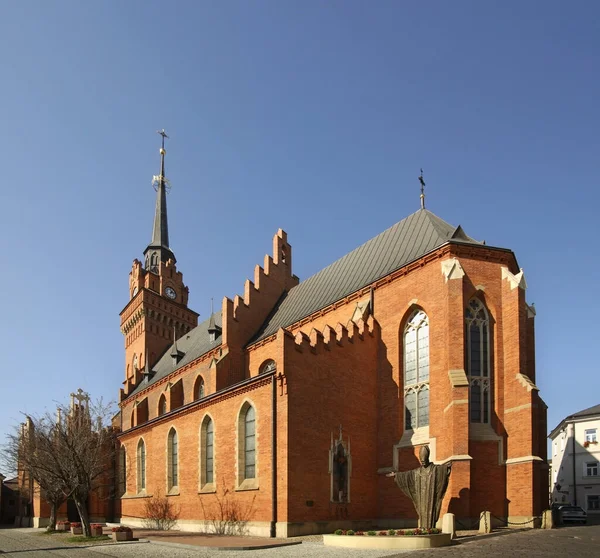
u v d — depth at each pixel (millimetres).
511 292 36438
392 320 40031
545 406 39781
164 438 49000
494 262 37875
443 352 35531
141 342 84750
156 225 95062
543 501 34469
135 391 77438
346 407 37531
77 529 46094
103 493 60625
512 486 33375
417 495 28969
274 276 61281
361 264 48844
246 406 38281
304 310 50938
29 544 36812
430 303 37281
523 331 35938
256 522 34781
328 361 37188
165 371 71188
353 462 36875
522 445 33344
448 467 28922
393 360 39250
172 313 88250
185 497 44125
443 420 34531
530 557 20578
